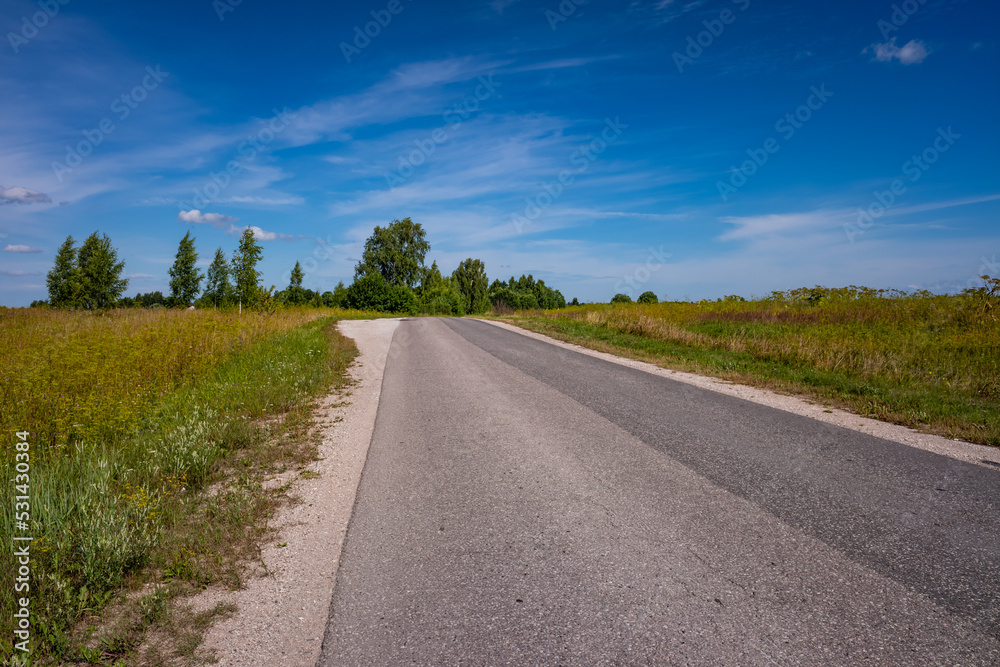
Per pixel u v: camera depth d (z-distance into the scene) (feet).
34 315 55.42
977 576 9.18
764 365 33.76
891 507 12.11
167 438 17.12
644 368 33.96
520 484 14.06
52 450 15.44
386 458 16.72
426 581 9.46
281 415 22.68
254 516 12.53
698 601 8.57
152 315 51.65
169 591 9.26
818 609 8.29
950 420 19.80
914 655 7.20
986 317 39.65
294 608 8.86
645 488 13.52
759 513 11.92
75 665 7.47
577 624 8.05
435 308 242.17
